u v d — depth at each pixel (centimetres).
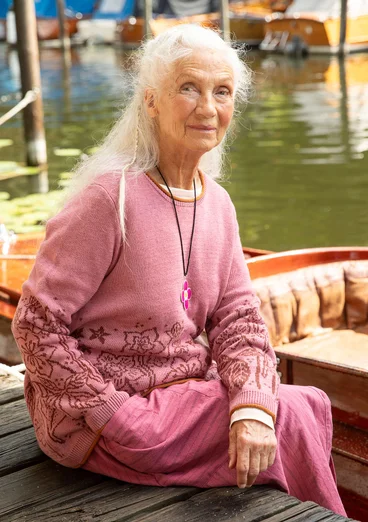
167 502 181
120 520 175
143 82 186
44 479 195
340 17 2034
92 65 1966
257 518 173
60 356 177
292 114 1202
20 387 253
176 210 185
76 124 1152
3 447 214
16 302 369
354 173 842
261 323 197
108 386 179
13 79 1756
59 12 2348
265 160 912
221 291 198
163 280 182
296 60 2009
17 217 677
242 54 197
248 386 178
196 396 185
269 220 698
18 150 988
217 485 185
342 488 274
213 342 198
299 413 186
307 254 344
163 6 2408
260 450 173
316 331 340
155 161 186
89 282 179
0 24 2588
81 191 182
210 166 210
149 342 185
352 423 277
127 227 179
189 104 179
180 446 183
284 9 2292
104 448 186
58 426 187
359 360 310
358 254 348
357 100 1315
